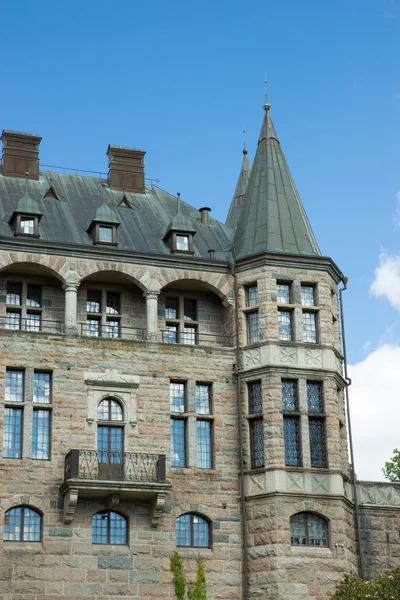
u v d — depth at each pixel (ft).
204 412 158.20
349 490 160.04
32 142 177.58
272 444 153.79
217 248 170.81
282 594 146.82
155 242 168.04
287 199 172.14
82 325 160.45
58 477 147.33
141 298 164.45
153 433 153.69
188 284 165.37
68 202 172.45
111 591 144.97
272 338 159.22
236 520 153.28
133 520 149.07
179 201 173.68
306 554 149.89
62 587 143.13
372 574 158.71
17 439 148.56
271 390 156.46
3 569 141.49
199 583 146.72
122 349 156.15
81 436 150.10
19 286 160.15
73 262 158.40
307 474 153.79
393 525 162.61
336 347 165.48
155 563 147.95
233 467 155.74
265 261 163.22
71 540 145.28
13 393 150.30
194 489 152.97
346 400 165.17
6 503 144.36
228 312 165.27
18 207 159.02
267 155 176.65
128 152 183.11
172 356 158.40
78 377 152.76
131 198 179.11
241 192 200.95
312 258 165.17
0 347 150.82
